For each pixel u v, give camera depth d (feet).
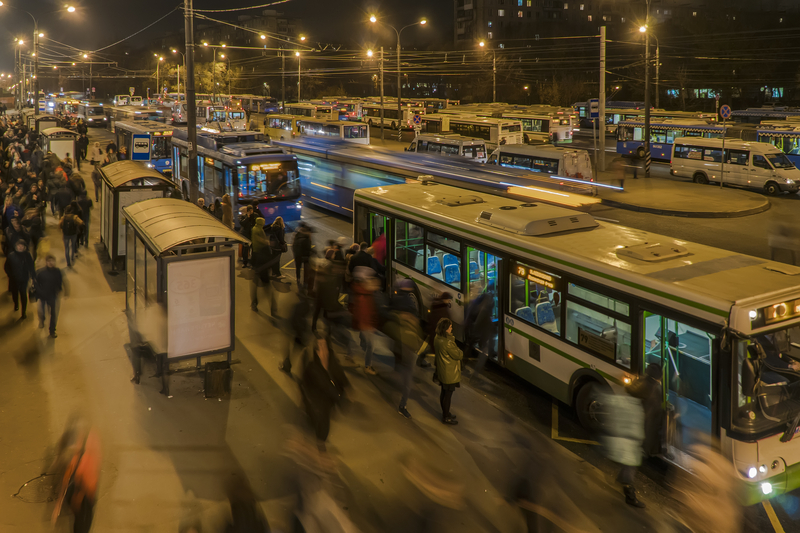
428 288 40.24
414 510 23.38
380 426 29.86
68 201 68.90
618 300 26.58
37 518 22.61
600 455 27.61
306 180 85.20
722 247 65.16
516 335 32.96
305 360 35.19
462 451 27.73
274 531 21.86
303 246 49.34
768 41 241.55
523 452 27.63
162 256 32.27
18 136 139.85
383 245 45.47
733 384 22.00
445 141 111.96
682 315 23.77
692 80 244.01
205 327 33.76
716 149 104.88
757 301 22.49
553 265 30.04
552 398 33.27
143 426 29.50
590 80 297.33
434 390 34.09
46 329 41.68
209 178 75.92
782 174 95.14
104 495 24.04
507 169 70.95
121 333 41.34
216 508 23.31
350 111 227.61
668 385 24.99
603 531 22.35
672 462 24.93
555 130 174.50
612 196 94.07
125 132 108.99
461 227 36.55
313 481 24.90
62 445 20.93
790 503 24.44
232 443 28.04
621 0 452.76
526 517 21.40
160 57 342.03
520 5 434.30
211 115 213.05
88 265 57.47
